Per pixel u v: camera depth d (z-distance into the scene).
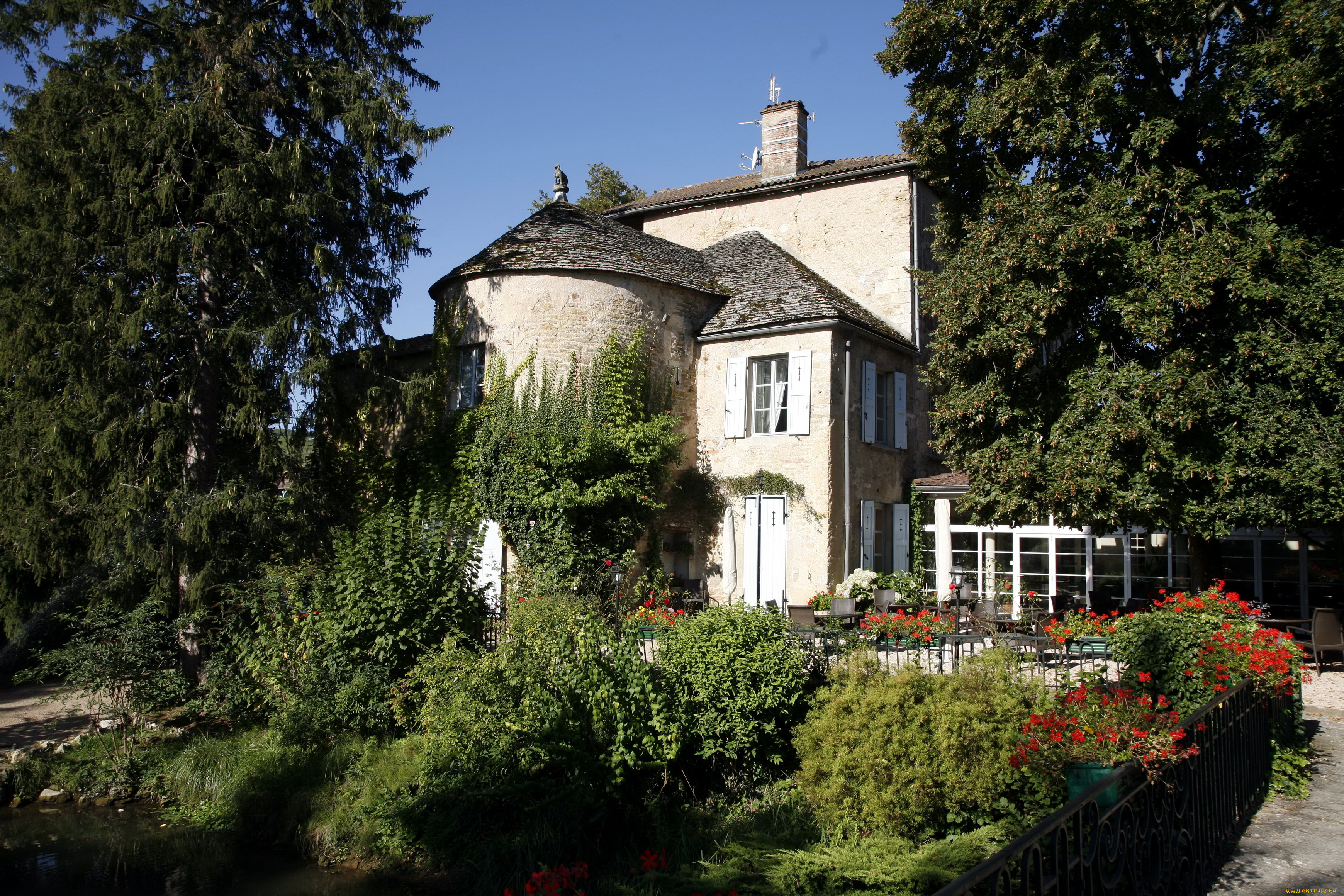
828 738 7.35
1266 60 11.88
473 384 17.55
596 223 19.05
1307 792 7.32
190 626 12.14
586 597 13.51
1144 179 12.25
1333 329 11.34
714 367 18.47
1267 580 16.84
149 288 13.04
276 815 9.54
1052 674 11.14
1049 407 13.09
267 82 14.40
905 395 19.45
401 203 16.73
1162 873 4.70
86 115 13.18
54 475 12.93
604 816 8.14
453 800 8.43
